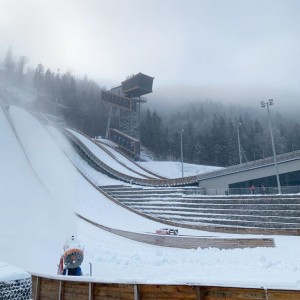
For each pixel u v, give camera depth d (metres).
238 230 29.86
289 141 157.00
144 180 55.16
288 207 30.42
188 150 146.12
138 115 111.06
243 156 139.38
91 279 6.98
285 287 4.40
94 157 66.12
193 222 35.72
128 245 24.44
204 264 16.38
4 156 39.25
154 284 5.79
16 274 3.34
